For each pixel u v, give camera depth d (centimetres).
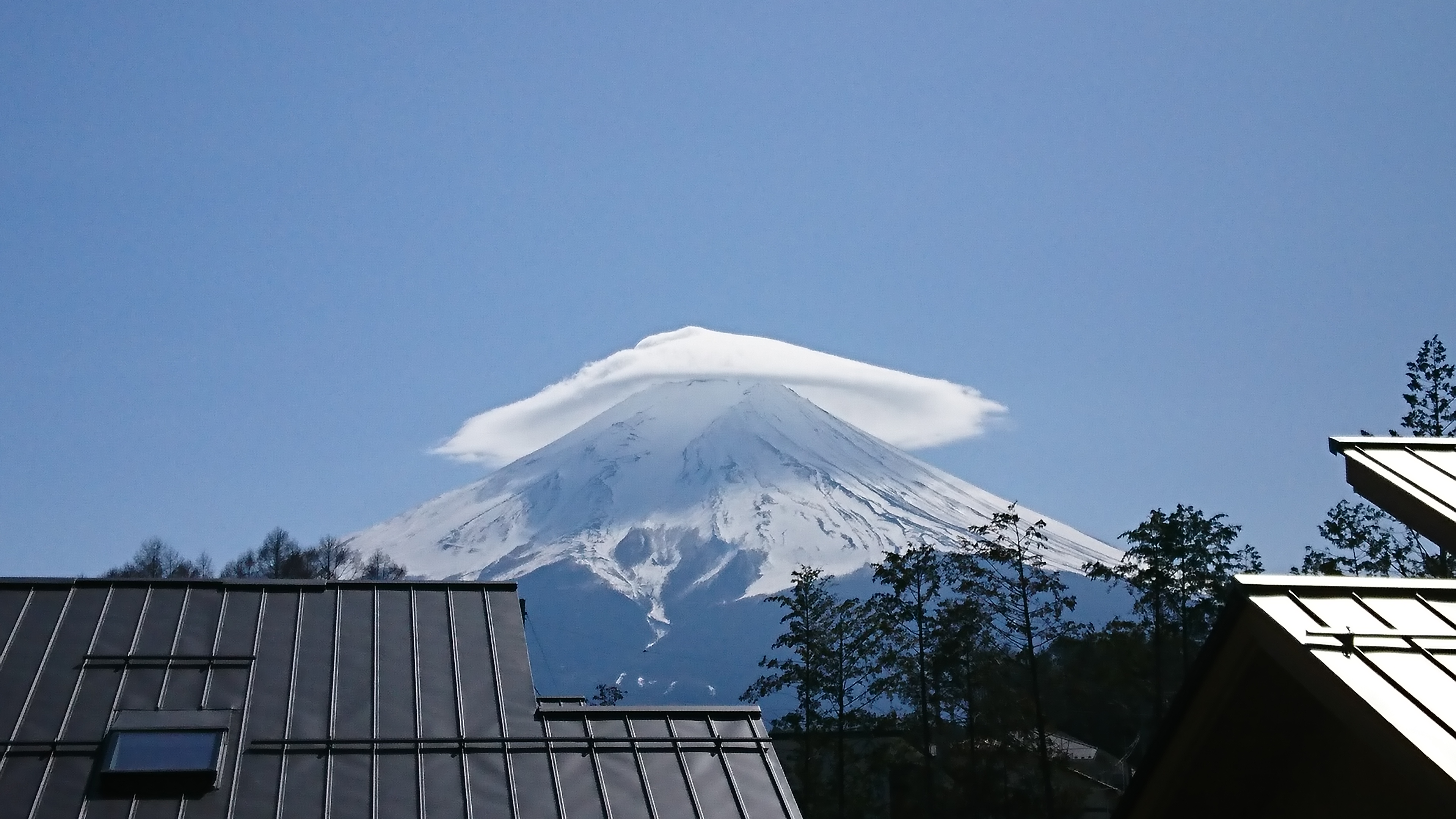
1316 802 873
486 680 1789
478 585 2009
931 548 6028
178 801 1494
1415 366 4641
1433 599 830
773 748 1739
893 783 5734
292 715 1662
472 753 1641
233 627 1833
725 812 1606
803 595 6031
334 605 1920
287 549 11294
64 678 1675
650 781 1639
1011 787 5722
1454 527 877
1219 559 5853
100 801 1477
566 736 1691
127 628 1794
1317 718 866
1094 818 5744
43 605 1816
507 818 1538
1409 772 669
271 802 1516
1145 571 5919
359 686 1739
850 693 5903
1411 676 727
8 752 1530
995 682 5772
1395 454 1017
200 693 1686
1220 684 860
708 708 1795
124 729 1587
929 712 6012
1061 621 5831
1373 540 4775
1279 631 782
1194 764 905
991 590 5741
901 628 5925
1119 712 6644
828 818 5659
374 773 1584
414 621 1903
